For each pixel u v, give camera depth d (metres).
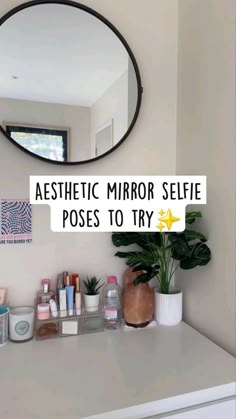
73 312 1.07
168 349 0.95
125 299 1.14
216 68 1.03
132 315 1.12
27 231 1.10
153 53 1.23
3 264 1.07
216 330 1.03
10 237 1.08
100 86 1.16
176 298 1.15
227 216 0.98
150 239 1.12
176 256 1.07
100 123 1.16
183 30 1.22
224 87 0.99
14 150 1.07
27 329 1.01
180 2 1.24
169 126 1.27
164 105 1.26
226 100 0.98
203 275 1.10
